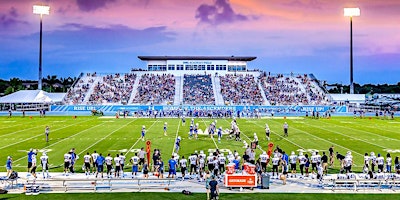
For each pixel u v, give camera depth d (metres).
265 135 39.44
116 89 80.25
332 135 39.28
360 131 42.91
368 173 20.95
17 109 75.62
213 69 92.19
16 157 27.08
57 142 33.84
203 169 21.53
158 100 76.00
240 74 88.19
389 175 20.03
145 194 18.17
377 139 36.28
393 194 18.28
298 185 19.94
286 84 83.69
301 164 22.22
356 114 70.12
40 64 78.38
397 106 76.50
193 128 39.47
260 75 87.75
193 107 70.62
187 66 91.81
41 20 77.31
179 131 42.91
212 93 79.31
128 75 86.75
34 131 41.84
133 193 18.31
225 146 32.19
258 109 68.25
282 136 38.56
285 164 20.98
